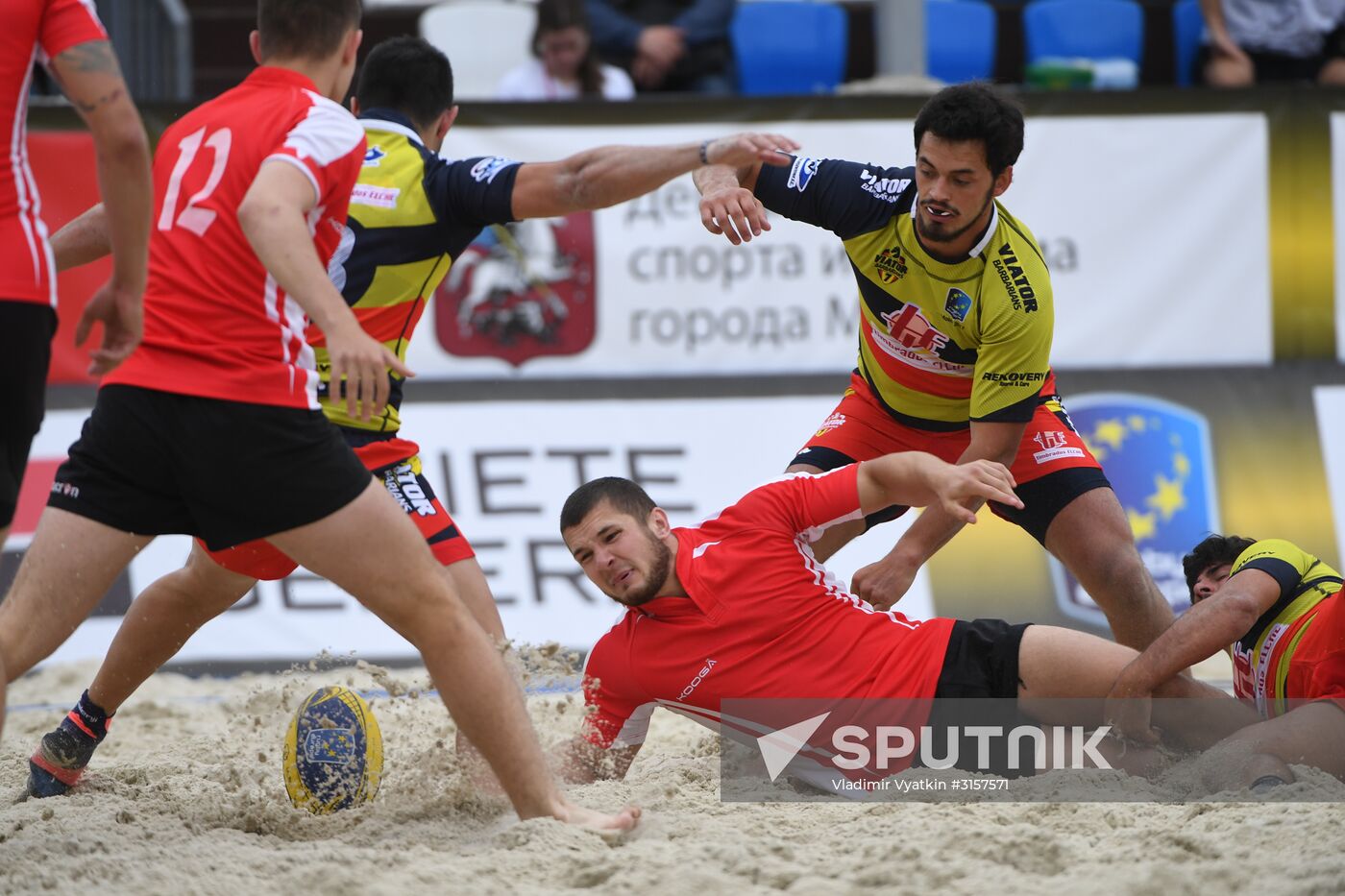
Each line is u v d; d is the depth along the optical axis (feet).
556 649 48.03
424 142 48.52
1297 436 83.56
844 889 33.24
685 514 82.07
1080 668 45.47
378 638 78.43
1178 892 32.91
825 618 46.14
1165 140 84.23
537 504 81.41
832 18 106.63
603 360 83.41
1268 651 49.57
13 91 32.76
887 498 45.11
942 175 45.85
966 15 108.88
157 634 45.01
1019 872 35.17
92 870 35.19
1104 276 84.23
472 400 82.38
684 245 83.66
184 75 106.93
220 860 35.88
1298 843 36.06
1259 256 84.48
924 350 51.72
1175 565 82.02
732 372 83.61
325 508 34.73
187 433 34.45
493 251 82.94
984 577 79.66
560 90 96.78
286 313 35.35
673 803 43.11
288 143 34.60
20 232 33.06
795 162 51.78
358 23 39.06
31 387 33.42
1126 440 83.25
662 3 101.24
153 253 35.68
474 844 37.91
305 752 41.93
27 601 36.29
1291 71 103.91
